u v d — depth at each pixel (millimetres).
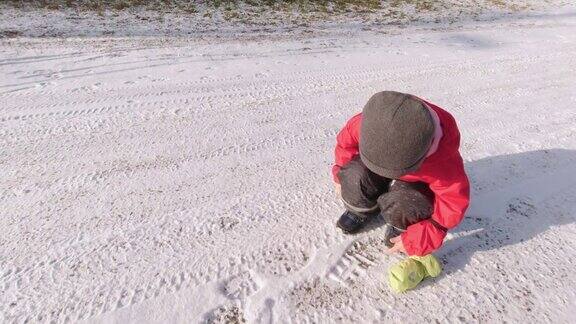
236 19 6340
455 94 4027
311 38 5672
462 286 1911
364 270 1981
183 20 6062
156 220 2252
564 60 5191
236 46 5078
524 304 1836
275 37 5605
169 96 3654
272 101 3686
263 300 1816
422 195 1802
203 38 5344
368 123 1501
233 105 3568
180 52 4727
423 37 6078
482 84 4301
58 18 5664
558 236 2209
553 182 2664
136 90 3736
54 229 2170
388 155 1468
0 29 5098
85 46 4750
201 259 2010
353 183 1933
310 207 2387
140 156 2812
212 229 2199
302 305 1806
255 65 4484
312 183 2609
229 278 1913
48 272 1915
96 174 2611
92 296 1808
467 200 1726
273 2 7258
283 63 4594
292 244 2115
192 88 3838
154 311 1749
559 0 9250
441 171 1703
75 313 1733
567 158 2943
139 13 6164
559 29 6914
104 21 5723
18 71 3990
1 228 2158
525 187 2602
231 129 3197
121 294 1819
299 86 4023
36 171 2617
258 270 1960
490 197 2492
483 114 3607
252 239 2141
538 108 3768
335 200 2453
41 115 3248
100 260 1986
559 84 4387
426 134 1456
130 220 2248
